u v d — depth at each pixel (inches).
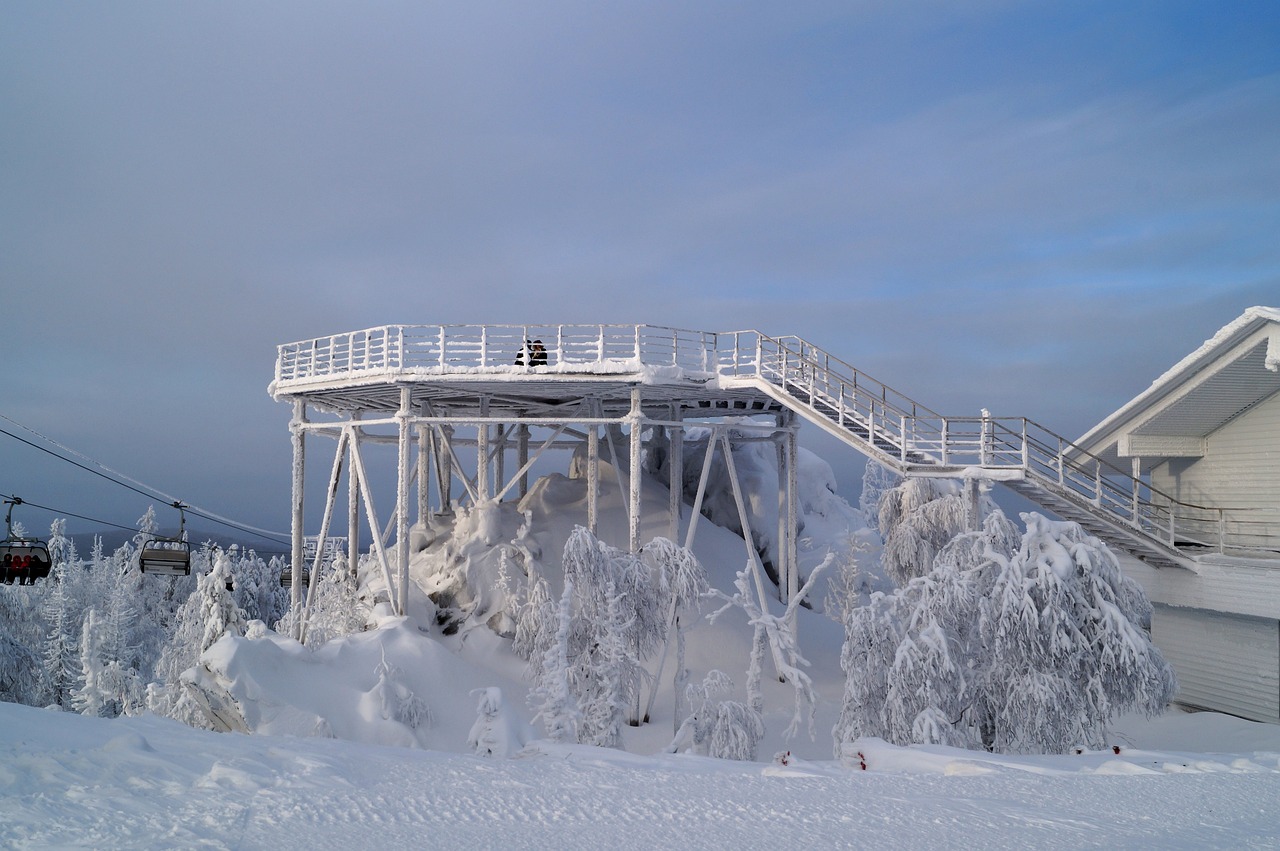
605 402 1574.8
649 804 318.7
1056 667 729.0
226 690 956.0
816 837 275.3
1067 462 936.3
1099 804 331.6
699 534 1533.0
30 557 1317.7
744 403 1487.5
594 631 976.3
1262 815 315.6
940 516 947.3
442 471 1770.4
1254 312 800.9
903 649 738.2
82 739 380.2
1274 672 856.9
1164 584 938.1
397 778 350.6
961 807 320.2
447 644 1237.1
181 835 253.1
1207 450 984.9
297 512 1412.4
